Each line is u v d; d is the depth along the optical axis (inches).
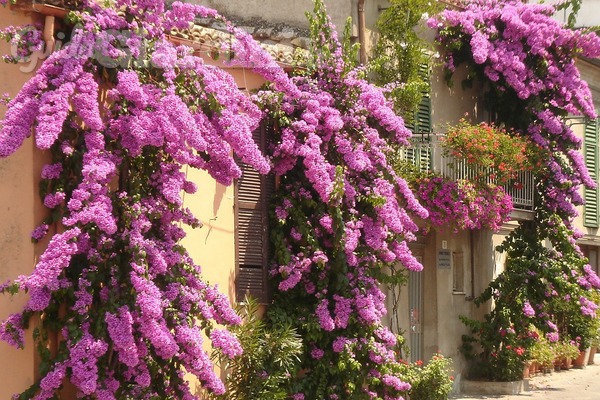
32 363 324.5
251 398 409.1
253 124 383.9
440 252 652.7
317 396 457.1
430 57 614.2
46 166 326.3
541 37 677.9
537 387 708.0
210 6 541.0
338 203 448.1
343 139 468.4
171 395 344.5
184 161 343.0
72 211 315.6
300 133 458.3
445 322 653.3
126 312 320.8
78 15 330.6
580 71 888.9
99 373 324.5
